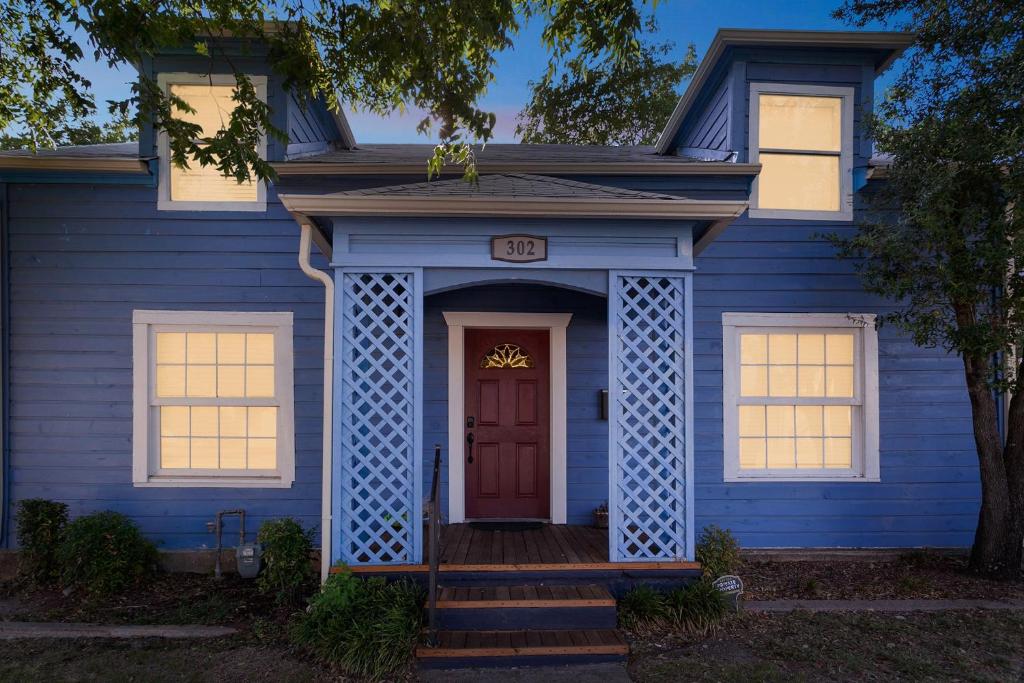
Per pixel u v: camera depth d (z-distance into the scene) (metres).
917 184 5.81
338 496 5.10
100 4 4.90
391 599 4.75
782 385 7.05
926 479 6.91
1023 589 5.89
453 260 5.19
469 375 7.18
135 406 6.64
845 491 6.88
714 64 7.18
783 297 6.91
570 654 4.42
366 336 5.22
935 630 5.00
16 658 4.57
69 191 6.68
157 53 6.25
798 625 5.08
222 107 7.00
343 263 5.15
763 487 6.85
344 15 5.34
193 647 4.74
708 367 6.89
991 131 5.48
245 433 6.88
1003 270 5.54
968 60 5.83
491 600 4.78
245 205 6.77
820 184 7.14
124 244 6.71
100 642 4.84
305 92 5.90
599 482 6.98
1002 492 6.16
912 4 6.57
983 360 5.93
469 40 5.47
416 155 7.77
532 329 7.20
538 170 6.76
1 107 6.45
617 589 5.17
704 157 7.65
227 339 6.89
